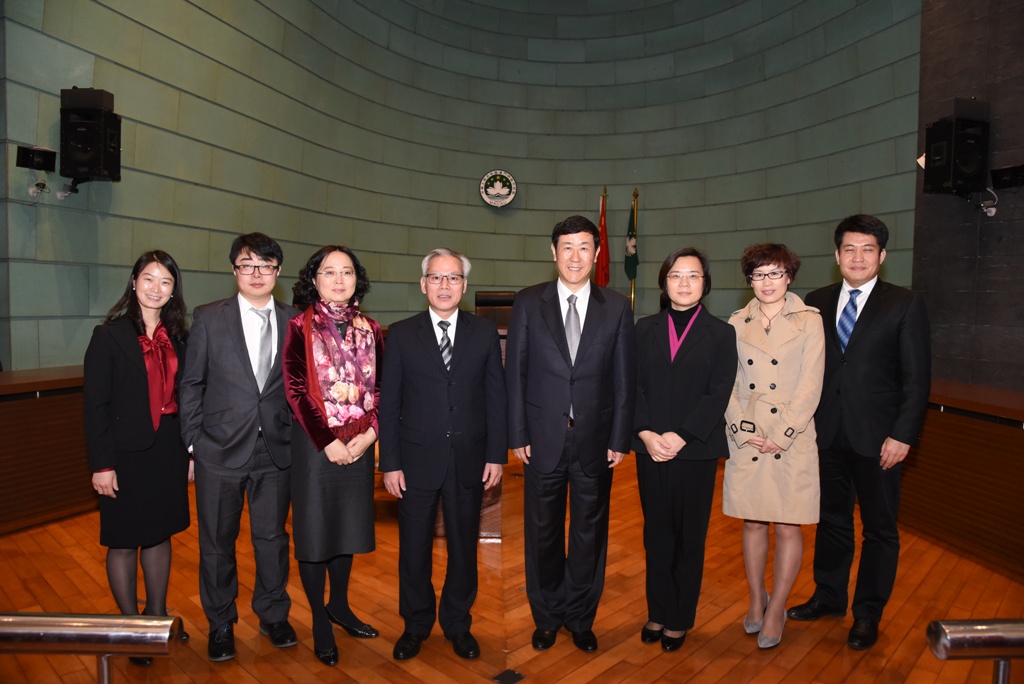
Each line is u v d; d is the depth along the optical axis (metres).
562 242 2.36
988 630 0.78
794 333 2.41
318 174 6.06
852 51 5.65
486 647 2.48
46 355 4.00
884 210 5.34
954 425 3.54
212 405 2.31
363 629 2.54
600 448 2.37
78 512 3.87
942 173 4.16
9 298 3.80
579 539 2.43
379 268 6.82
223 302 2.39
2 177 3.77
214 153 5.00
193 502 4.14
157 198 4.58
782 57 6.34
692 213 7.18
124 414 2.24
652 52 7.41
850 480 2.63
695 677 2.26
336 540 2.33
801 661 2.37
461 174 7.49
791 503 2.37
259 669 2.29
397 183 6.96
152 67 4.50
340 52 6.23
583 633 2.48
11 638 0.74
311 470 2.29
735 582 3.11
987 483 3.33
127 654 0.74
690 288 2.40
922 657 2.40
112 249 4.32
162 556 2.39
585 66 7.66
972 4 4.37
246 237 2.35
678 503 2.39
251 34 5.26
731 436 2.49
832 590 2.69
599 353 2.35
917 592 2.99
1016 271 4.08
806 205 6.12
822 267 5.97
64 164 3.92
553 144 7.71
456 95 7.42
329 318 2.38
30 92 3.85
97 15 4.16
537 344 2.38
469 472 2.37
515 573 3.27
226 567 2.36
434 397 2.34
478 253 7.61
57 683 2.21
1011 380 4.11
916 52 5.09
